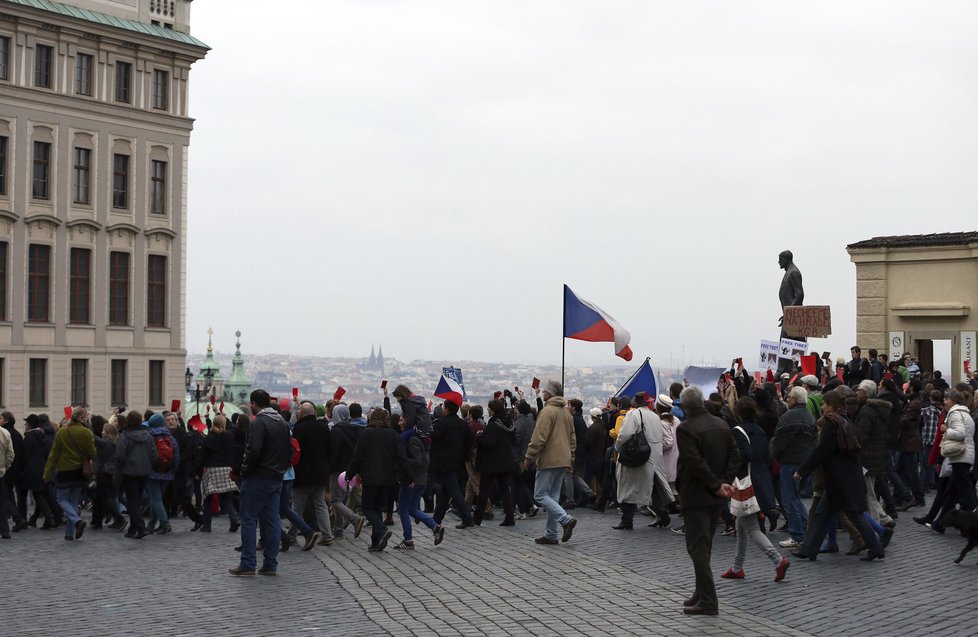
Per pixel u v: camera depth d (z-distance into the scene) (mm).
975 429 21219
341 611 14328
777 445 19547
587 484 27109
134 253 64500
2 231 58812
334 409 22812
